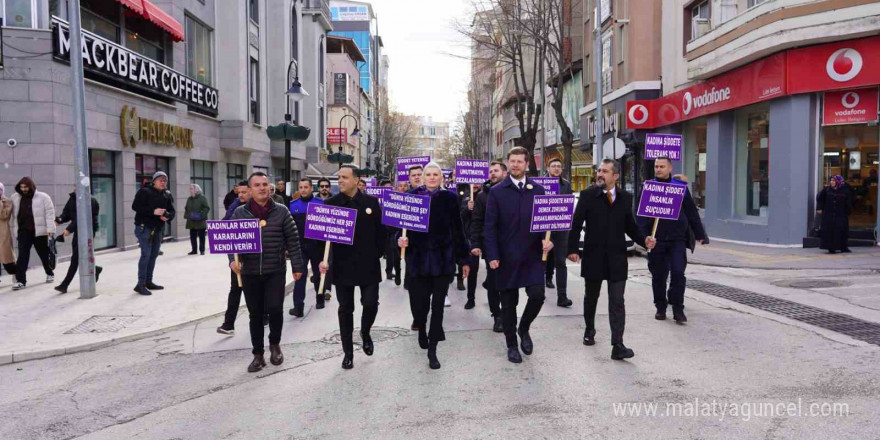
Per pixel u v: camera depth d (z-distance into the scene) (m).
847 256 13.12
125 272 13.05
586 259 6.24
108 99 16.09
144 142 18.16
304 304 9.59
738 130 18.55
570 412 4.65
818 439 4.02
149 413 5.01
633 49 24.14
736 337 6.74
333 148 53.25
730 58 16.58
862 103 14.24
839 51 14.18
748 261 13.13
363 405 4.97
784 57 14.98
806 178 14.98
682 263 7.49
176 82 19.84
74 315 8.73
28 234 10.99
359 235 6.06
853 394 4.83
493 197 6.06
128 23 18.31
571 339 6.86
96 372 6.28
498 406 4.83
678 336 6.86
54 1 14.68
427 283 6.22
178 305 9.44
